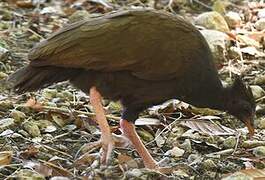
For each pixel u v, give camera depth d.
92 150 10.94
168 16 10.25
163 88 10.23
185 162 11.02
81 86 10.27
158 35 10.06
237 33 16.14
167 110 12.64
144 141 11.80
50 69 10.08
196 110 12.66
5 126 11.69
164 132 11.97
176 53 10.08
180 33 10.16
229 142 11.71
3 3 17.34
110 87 10.16
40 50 9.98
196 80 10.29
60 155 11.09
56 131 11.91
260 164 11.10
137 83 10.12
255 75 14.38
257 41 15.89
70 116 12.24
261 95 13.42
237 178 9.98
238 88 10.82
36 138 11.54
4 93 12.94
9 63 14.23
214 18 16.19
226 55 15.05
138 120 12.16
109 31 9.96
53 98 12.88
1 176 10.34
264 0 17.92
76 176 10.22
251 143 11.65
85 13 16.70
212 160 11.04
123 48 9.95
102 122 10.20
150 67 10.02
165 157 11.14
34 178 10.08
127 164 10.63
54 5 17.59
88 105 12.70
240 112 10.91
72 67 9.97
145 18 10.12
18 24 16.33
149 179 10.13
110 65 9.95
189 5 17.98
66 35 10.00
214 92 10.54
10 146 11.10
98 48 9.90
